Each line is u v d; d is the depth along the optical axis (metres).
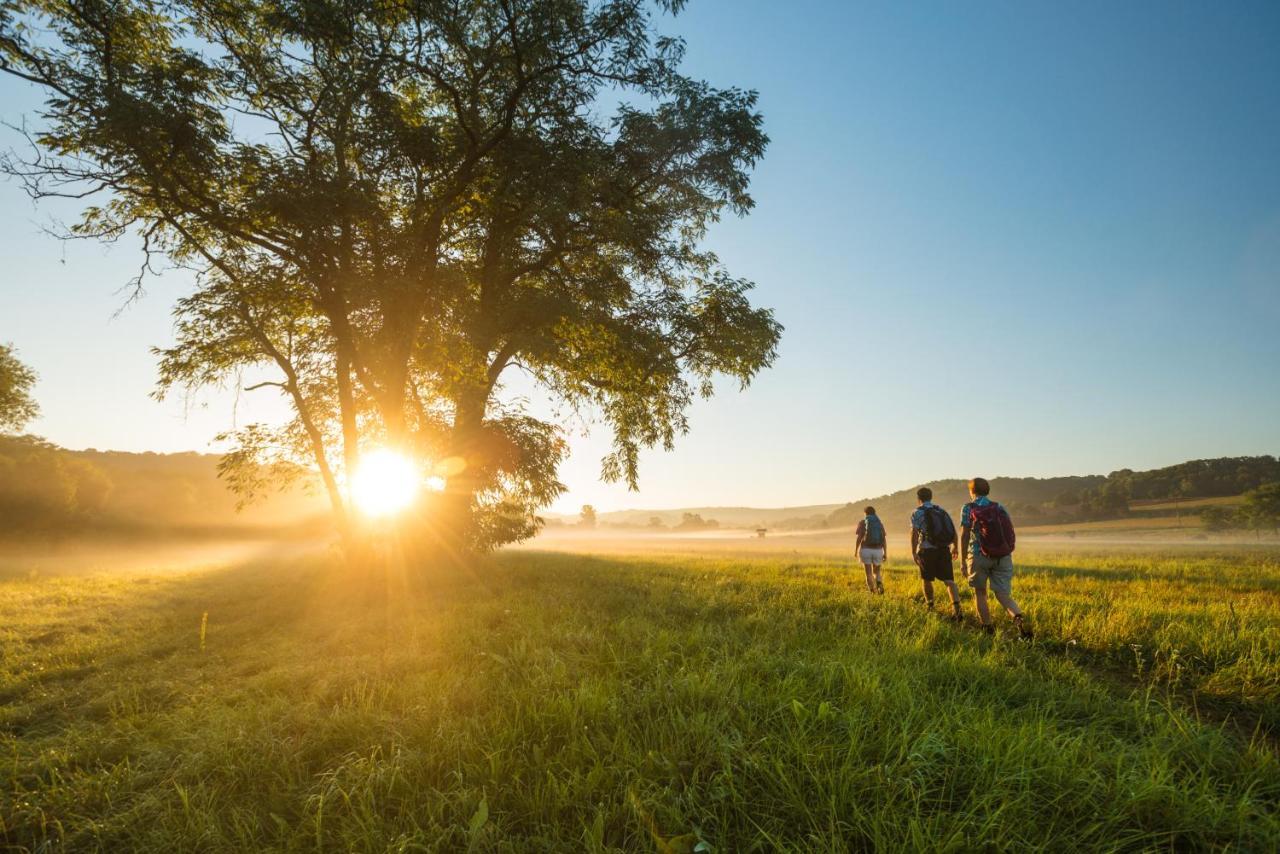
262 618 10.15
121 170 11.45
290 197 11.05
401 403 13.76
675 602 8.84
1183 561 18.95
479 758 3.47
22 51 10.73
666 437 17.70
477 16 13.02
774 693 4.21
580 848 2.68
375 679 5.29
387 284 12.03
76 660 7.64
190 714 4.72
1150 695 4.79
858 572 14.59
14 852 2.99
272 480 16.20
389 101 12.19
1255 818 2.79
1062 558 22.31
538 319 13.41
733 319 15.90
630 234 14.34
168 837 2.94
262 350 15.31
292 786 3.36
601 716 3.92
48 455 53.72
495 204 13.76
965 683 4.70
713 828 2.75
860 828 2.60
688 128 13.74
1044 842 2.49
